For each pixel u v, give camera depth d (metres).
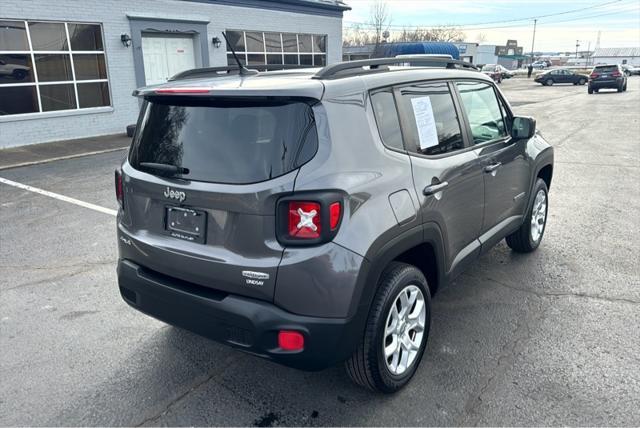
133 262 3.07
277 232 2.45
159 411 2.89
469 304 4.10
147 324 3.86
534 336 3.61
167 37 14.48
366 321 2.69
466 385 3.08
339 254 2.46
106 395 3.03
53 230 6.04
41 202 7.24
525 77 58.38
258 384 3.13
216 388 3.09
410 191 2.89
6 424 2.77
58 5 11.77
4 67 11.26
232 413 2.87
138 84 13.66
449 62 3.77
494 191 3.97
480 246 3.84
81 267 4.95
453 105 3.60
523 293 4.29
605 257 5.05
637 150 11.31
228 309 2.54
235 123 2.62
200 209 2.64
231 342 2.61
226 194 2.51
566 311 3.97
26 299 4.27
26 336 3.69
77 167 9.68
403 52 26.52
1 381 3.16
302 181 2.41
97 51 12.83
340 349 2.54
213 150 2.64
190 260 2.68
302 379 3.17
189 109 2.79
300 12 18.05
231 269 2.53
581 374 3.17
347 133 2.61
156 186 2.80
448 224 3.29
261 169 2.49
